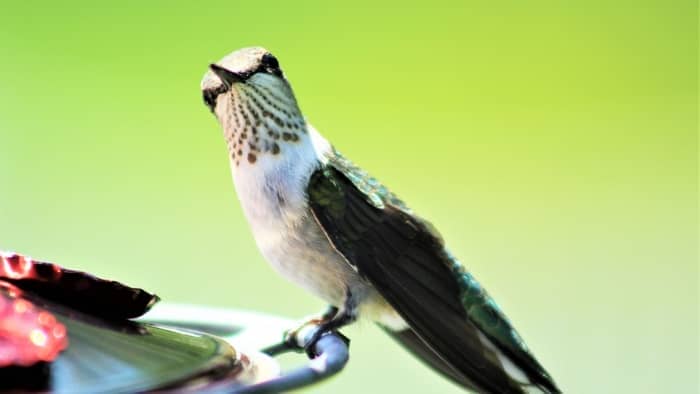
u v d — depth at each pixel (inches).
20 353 60.2
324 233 62.9
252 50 63.2
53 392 60.1
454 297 62.8
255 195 63.0
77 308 60.9
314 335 62.2
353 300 62.9
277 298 70.8
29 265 60.8
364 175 63.2
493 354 62.6
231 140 63.1
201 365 60.7
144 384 60.3
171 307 62.9
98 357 60.4
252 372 60.9
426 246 63.0
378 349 69.9
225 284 71.7
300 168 62.9
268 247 63.1
